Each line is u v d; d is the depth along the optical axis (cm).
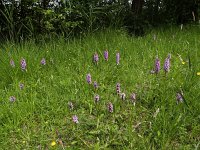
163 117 85
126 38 159
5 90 111
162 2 240
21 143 86
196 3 229
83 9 174
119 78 115
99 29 175
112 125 88
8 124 92
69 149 81
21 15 167
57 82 113
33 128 92
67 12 170
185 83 101
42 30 167
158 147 81
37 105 100
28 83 114
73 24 163
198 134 85
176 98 92
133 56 133
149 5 239
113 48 142
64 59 134
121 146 82
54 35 162
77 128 88
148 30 192
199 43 153
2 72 119
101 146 81
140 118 92
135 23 188
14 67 117
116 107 95
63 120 94
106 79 115
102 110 95
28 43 145
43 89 109
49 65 126
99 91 107
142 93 102
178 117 86
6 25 161
